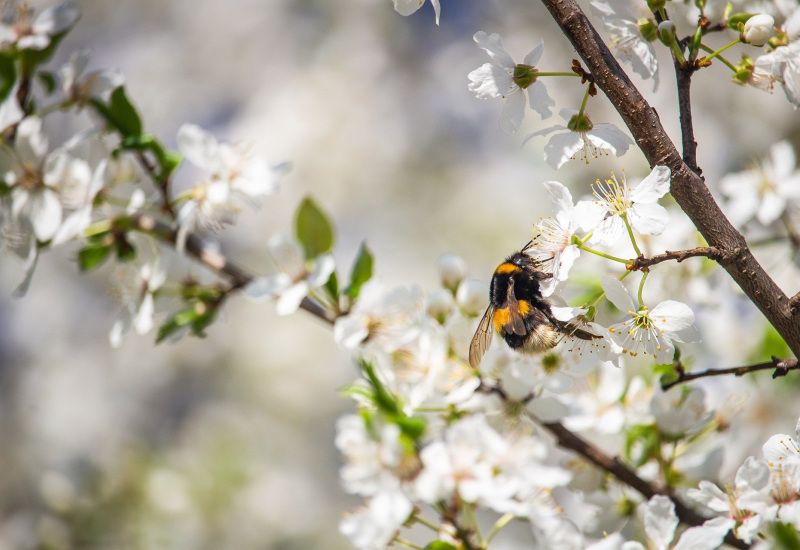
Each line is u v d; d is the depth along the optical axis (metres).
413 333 0.92
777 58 0.88
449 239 2.00
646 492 0.92
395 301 0.93
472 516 0.91
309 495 1.78
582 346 0.90
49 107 0.95
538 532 0.90
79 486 1.28
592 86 0.87
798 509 0.88
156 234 0.96
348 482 0.92
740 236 0.86
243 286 0.96
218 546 1.43
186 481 1.41
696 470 0.93
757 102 1.52
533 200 2.00
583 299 0.95
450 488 0.91
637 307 0.88
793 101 0.89
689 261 0.96
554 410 0.92
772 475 0.88
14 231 0.95
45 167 0.95
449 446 0.91
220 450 1.54
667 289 0.96
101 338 2.01
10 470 1.61
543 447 0.92
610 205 0.87
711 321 1.02
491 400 0.92
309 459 1.89
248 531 1.49
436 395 0.92
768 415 1.01
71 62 0.95
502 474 0.91
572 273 0.96
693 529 0.89
